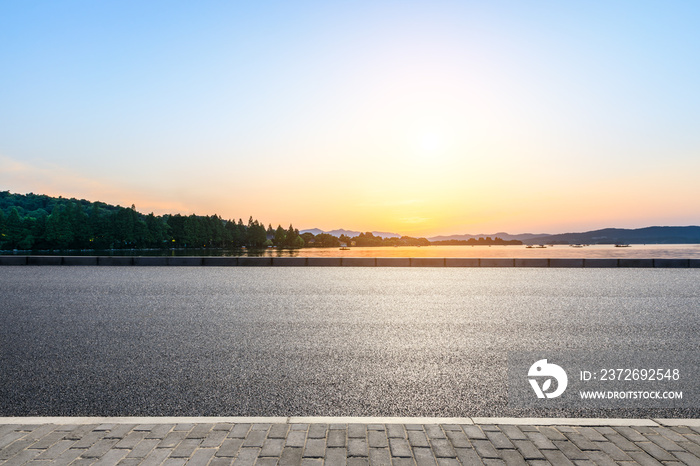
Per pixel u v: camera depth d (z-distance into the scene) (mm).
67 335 7367
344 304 10492
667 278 15992
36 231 145625
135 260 20562
